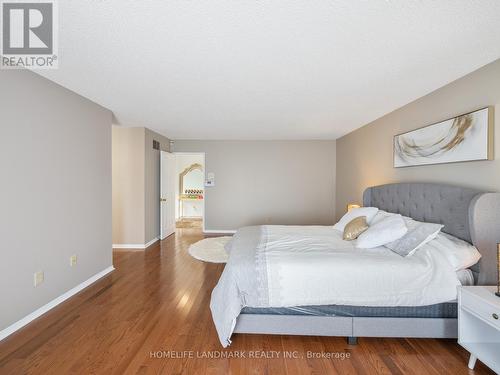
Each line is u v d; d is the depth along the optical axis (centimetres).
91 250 302
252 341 193
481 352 159
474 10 140
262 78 233
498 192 189
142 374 159
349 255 207
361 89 260
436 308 185
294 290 185
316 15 145
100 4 135
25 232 212
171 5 136
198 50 184
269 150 591
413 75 225
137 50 184
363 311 188
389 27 156
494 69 197
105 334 199
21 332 201
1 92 191
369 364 169
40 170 228
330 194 585
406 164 299
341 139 541
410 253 203
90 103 299
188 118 386
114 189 459
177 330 205
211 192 598
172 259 396
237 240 272
